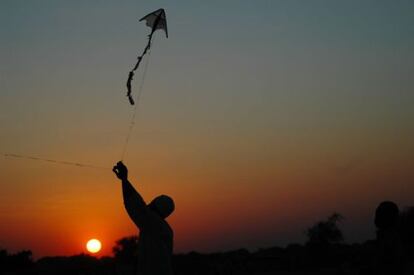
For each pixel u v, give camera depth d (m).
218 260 50.09
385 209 8.27
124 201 7.00
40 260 46.06
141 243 7.22
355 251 48.28
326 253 49.16
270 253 54.28
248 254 53.41
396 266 8.08
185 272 46.66
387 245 8.16
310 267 47.34
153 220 7.06
